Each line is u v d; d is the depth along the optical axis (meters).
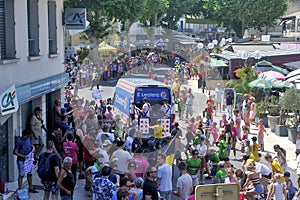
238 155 18.17
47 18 16.98
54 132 14.65
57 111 17.48
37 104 16.14
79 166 14.23
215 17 75.19
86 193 13.13
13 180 13.57
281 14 71.19
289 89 22.25
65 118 15.02
